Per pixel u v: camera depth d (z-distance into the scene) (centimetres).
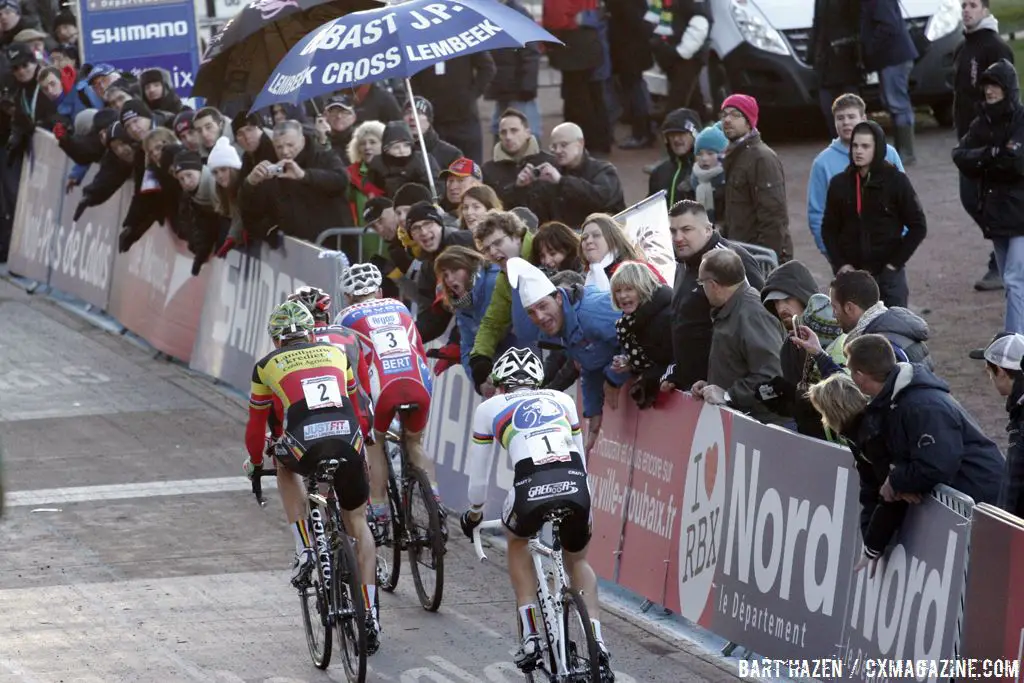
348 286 2333
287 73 2788
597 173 2973
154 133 3788
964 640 1568
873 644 1728
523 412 1839
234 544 2577
